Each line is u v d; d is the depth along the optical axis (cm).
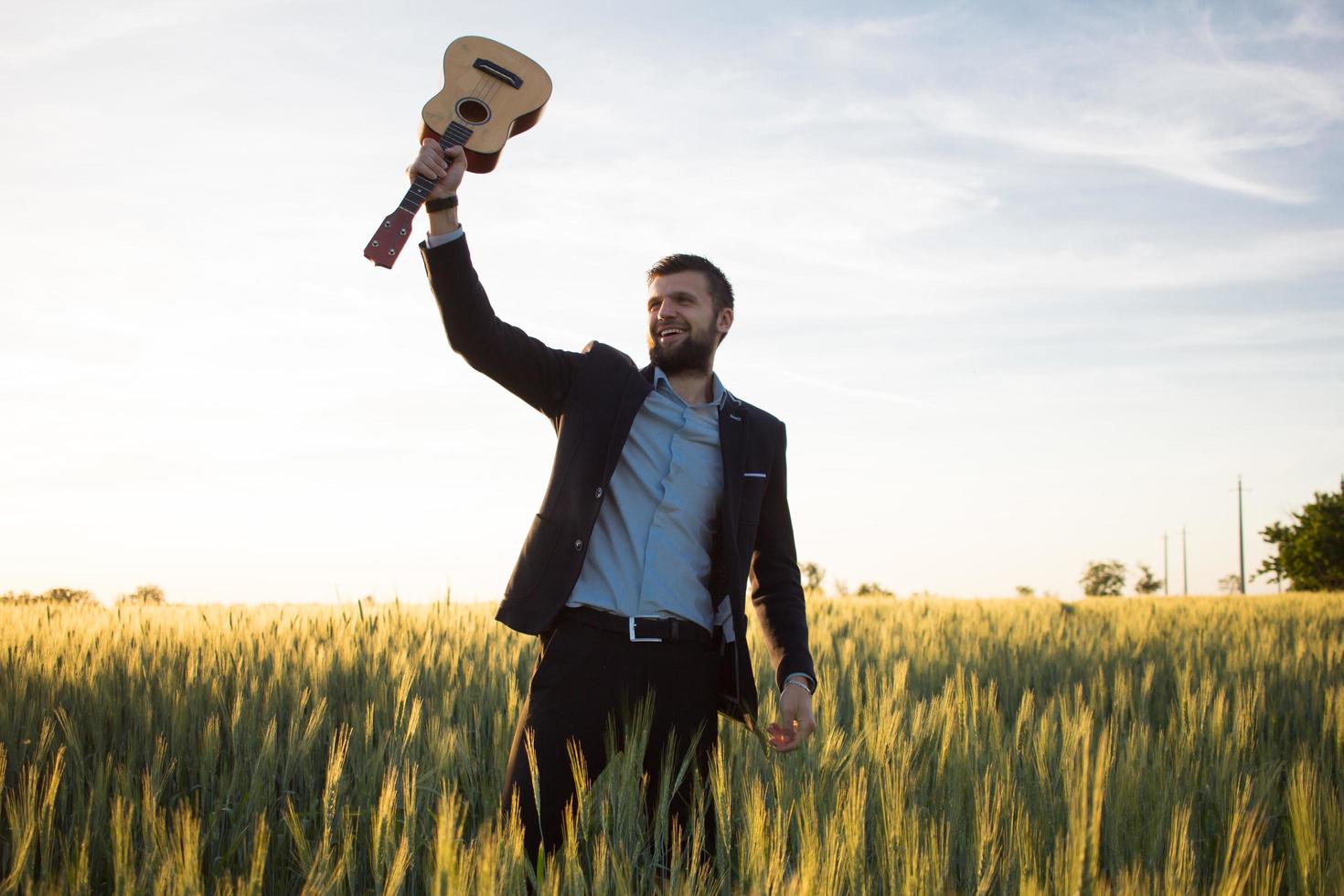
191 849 219
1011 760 346
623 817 262
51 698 389
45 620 593
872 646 757
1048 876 239
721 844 260
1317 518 5519
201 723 399
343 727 366
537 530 269
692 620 271
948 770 329
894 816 257
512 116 267
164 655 488
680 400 282
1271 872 276
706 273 284
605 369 279
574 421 272
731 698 284
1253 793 345
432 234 248
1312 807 285
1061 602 1452
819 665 566
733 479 279
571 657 261
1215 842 326
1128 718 555
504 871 207
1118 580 7588
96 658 459
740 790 294
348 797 325
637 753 262
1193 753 390
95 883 273
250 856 304
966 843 294
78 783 311
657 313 284
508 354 264
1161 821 290
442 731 373
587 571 267
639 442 277
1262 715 523
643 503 273
